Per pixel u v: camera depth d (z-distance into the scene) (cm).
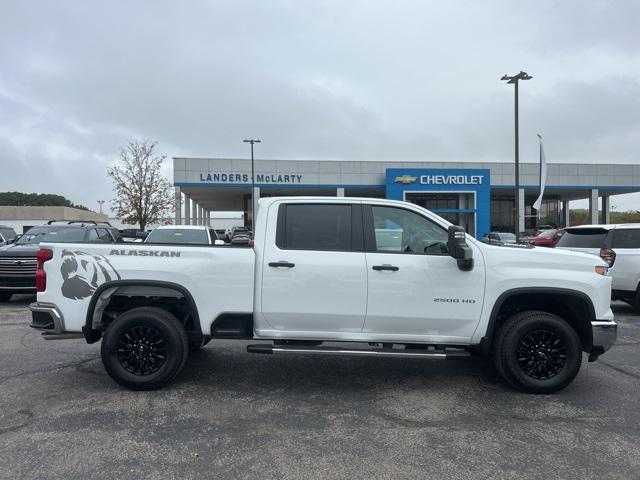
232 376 582
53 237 1290
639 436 422
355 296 508
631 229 1009
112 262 518
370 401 504
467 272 511
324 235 521
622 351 712
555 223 5522
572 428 438
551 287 512
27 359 644
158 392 523
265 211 527
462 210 4025
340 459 378
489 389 542
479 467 367
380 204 527
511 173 4288
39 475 350
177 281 516
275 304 512
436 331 517
